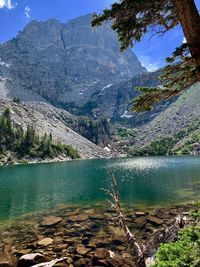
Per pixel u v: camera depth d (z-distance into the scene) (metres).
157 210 28.47
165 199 35.03
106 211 29.44
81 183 57.50
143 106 8.30
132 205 31.84
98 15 7.63
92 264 15.07
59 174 80.50
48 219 26.59
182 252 8.99
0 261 15.09
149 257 12.77
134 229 21.52
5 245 19.14
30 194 44.16
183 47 7.23
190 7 7.34
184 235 9.86
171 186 46.47
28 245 18.98
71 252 17.19
